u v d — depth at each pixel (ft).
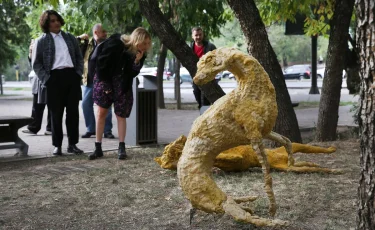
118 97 26.55
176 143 22.16
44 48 27.43
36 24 57.77
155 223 16.14
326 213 16.61
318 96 86.02
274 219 14.52
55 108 28.17
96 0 32.12
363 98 11.74
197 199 14.38
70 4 43.93
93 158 27.20
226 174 21.97
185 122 48.29
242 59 14.30
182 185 14.66
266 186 14.38
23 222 16.66
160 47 58.70
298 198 18.20
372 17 11.20
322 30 41.70
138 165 25.08
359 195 12.24
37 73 27.53
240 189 19.62
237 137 14.52
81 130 41.37
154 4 27.58
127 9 32.58
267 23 40.50
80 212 17.56
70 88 28.30
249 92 14.35
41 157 28.27
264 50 28.12
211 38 52.85
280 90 28.78
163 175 22.53
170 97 93.56
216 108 14.64
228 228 15.29
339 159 25.73
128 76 26.50
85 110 35.78
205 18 42.80
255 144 14.20
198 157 14.57
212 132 14.51
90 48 34.37
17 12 83.97
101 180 22.06
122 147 27.02
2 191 20.70
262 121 14.25
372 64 11.33
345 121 46.60
